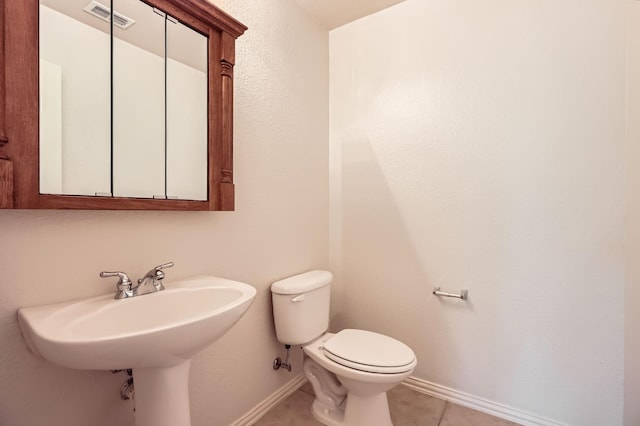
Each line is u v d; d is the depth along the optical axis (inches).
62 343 24.3
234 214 54.9
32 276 32.6
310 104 74.4
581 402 53.9
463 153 64.3
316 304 63.7
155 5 41.1
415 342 70.4
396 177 72.5
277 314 60.6
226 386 53.8
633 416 50.2
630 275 50.1
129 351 26.4
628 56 49.5
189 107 45.8
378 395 54.4
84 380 36.5
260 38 59.7
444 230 66.7
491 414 61.2
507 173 59.9
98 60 36.7
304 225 72.8
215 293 42.0
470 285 63.9
